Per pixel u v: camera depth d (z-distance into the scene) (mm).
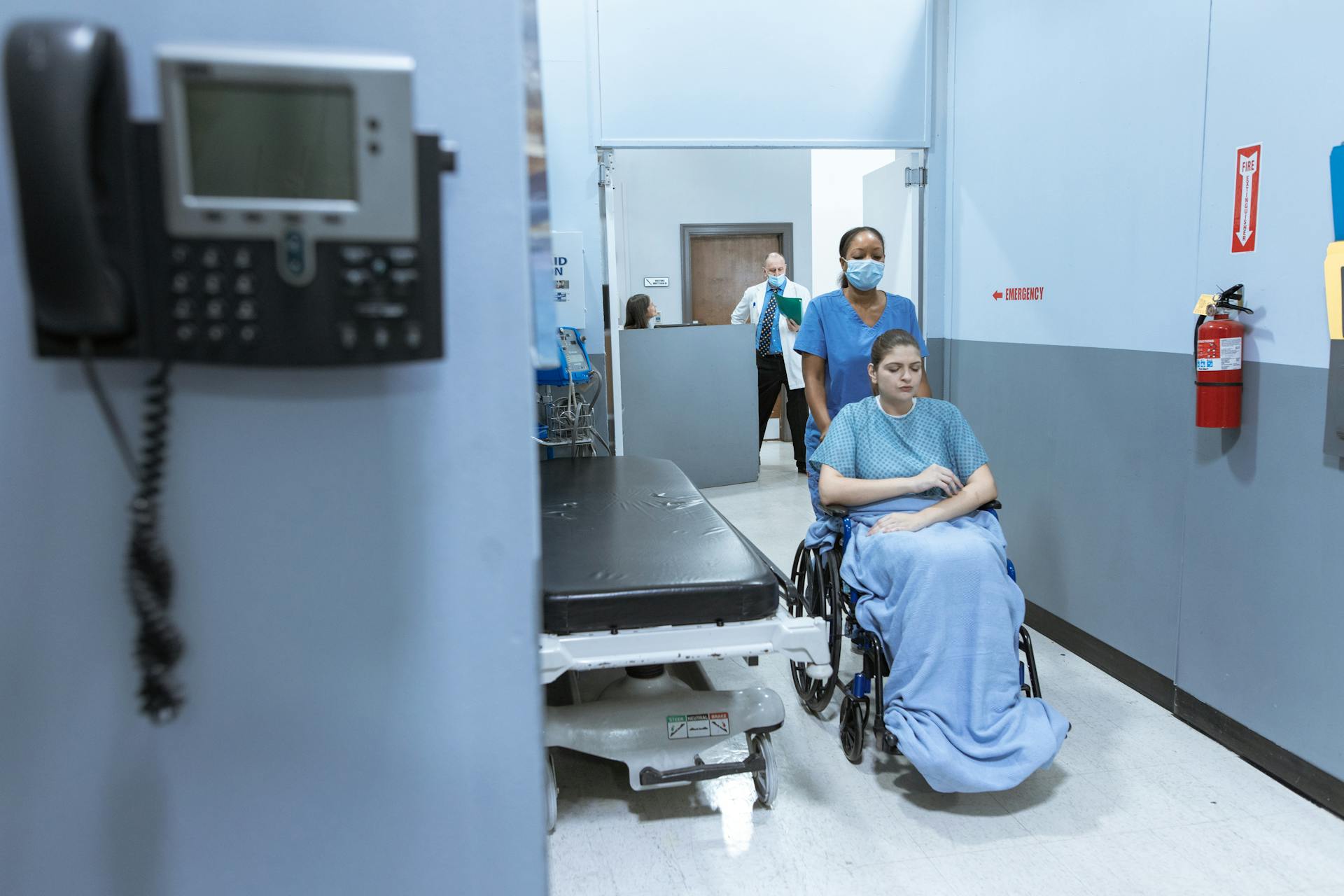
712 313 7691
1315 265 1956
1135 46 2518
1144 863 1864
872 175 4223
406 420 629
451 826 678
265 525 624
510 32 611
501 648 665
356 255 545
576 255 3258
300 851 661
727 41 3400
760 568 1867
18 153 488
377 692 654
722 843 1981
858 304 2955
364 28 595
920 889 1803
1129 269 2588
